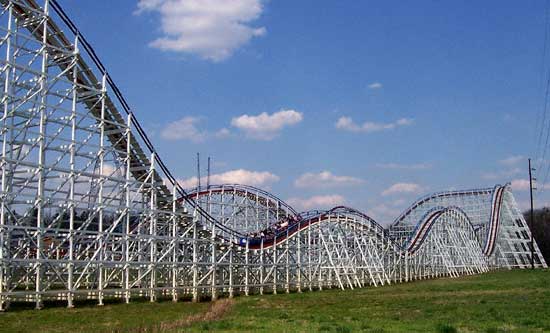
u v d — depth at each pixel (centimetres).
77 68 4262
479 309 3700
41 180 3819
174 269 4684
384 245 7712
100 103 4519
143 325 2977
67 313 3559
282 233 6153
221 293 5488
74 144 4106
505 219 12862
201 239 4981
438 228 9656
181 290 5091
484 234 12631
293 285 6475
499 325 2889
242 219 7519
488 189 12394
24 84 3981
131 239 4578
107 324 3067
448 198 12606
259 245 5888
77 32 4238
